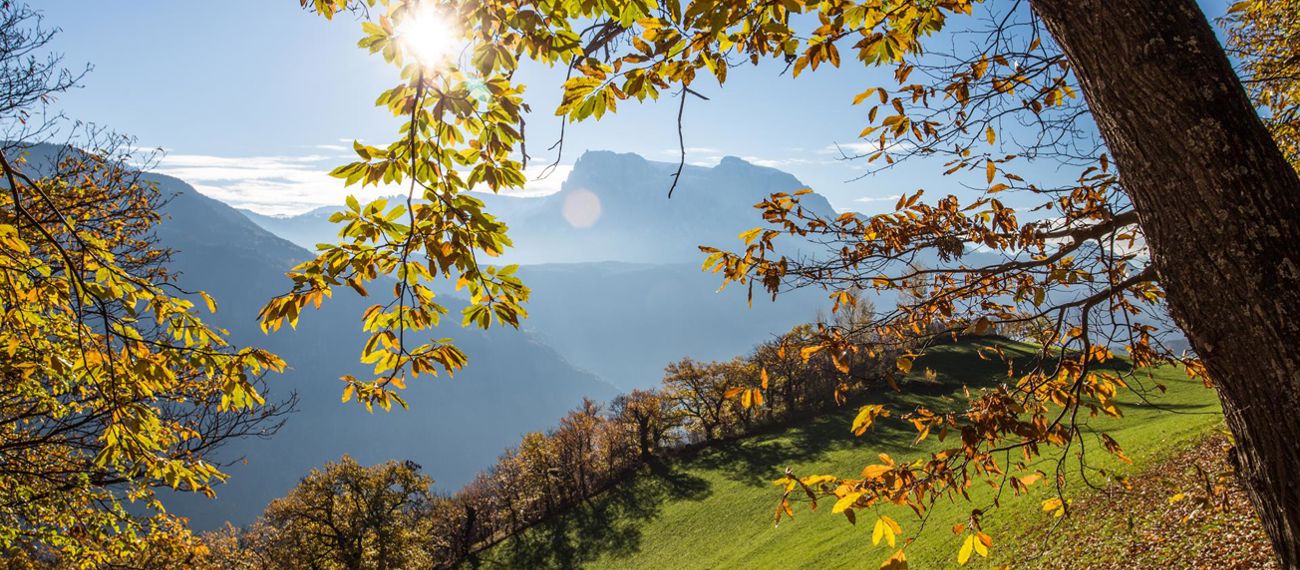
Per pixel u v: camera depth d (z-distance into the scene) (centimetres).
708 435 7006
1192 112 197
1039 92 354
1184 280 205
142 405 441
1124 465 2300
